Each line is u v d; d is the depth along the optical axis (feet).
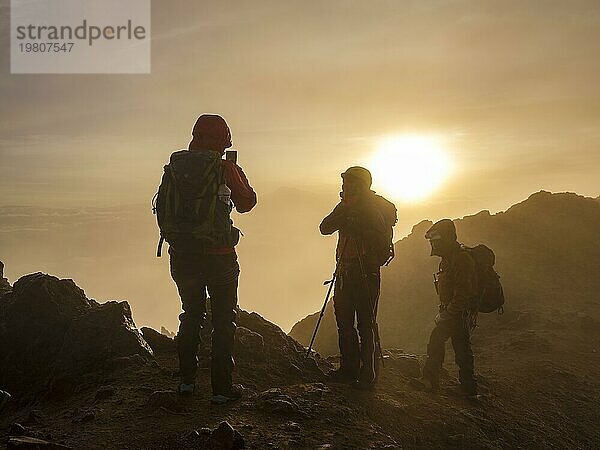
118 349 25.14
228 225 18.84
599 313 44.50
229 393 20.02
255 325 28.07
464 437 21.26
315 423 18.95
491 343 39.52
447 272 25.68
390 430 20.22
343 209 22.48
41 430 18.61
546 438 23.84
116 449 16.76
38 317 27.48
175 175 18.58
